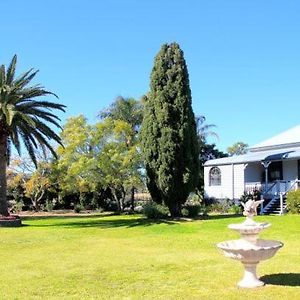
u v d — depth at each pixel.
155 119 28.30
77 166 38.56
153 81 28.67
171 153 27.59
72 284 10.80
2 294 9.94
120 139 39.69
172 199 28.16
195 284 10.41
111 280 11.18
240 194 35.34
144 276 11.55
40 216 39.88
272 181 35.03
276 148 36.78
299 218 24.89
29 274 12.18
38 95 29.52
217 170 37.34
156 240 18.81
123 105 44.75
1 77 28.95
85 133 39.75
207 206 35.12
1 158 29.86
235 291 9.48
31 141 30.67
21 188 48.91
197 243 17.47
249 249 9.41
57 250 16.80
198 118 54.88
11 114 27.05
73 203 48.75
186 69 28.52
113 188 41.22
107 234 21.83
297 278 10.64
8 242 19.59
